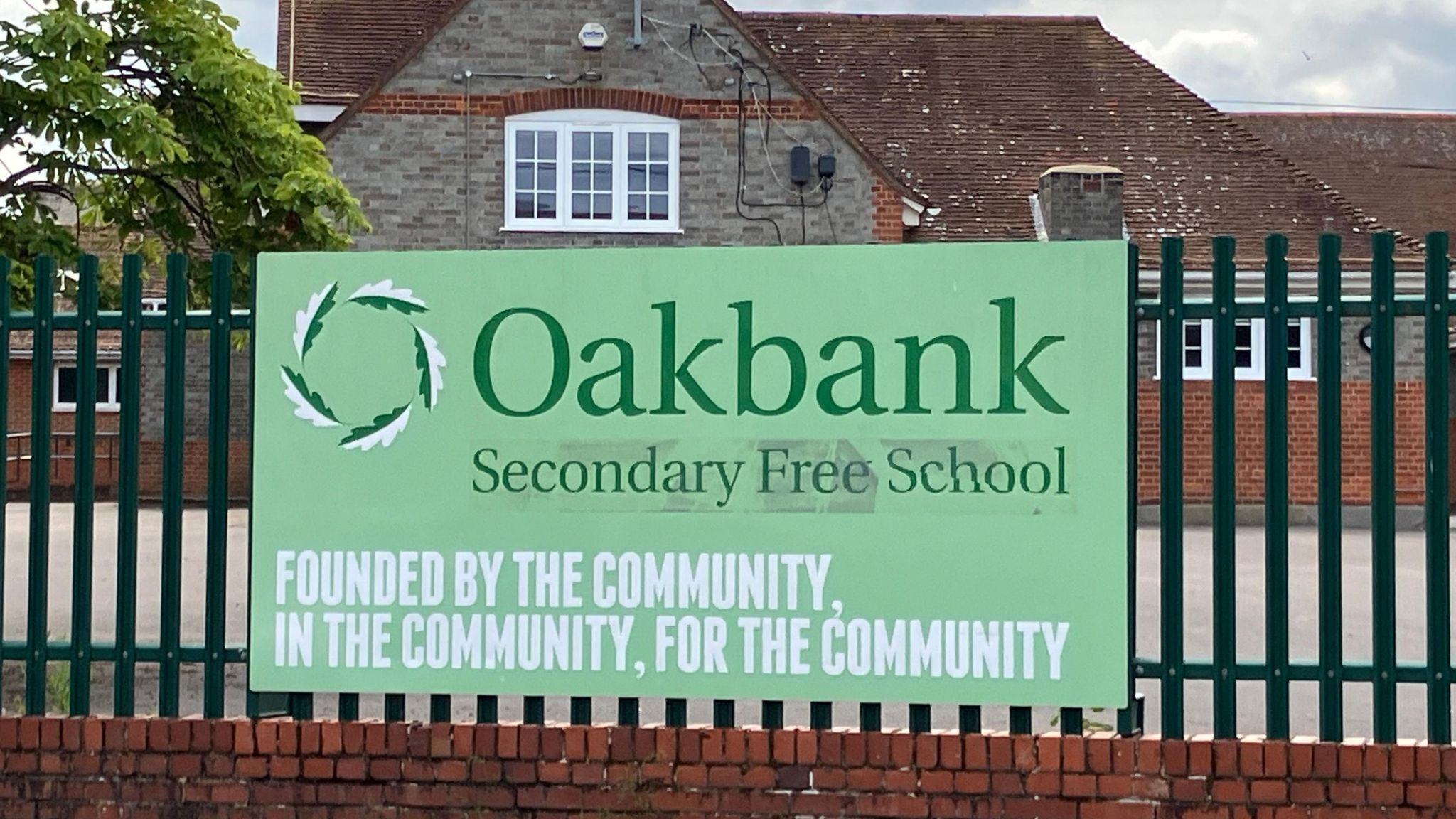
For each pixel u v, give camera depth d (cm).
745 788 607
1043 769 591
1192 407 2014
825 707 614
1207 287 2131
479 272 630
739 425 616
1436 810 568
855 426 609
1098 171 2241
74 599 648
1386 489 580
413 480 631
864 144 2297
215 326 637
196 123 1082
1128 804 586
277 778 629
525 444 626
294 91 1127
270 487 636
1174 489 595
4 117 995
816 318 613
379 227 2098
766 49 2123
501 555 626
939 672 603
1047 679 597
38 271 650
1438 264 578
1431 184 2978
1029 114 2542
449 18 2105
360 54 2331
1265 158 2477
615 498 621
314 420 636
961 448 603
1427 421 581
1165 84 2606
